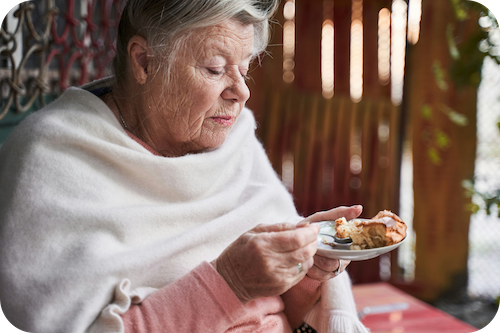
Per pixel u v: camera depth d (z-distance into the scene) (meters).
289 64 3.35
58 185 1.10
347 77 3.35
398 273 3.40
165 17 1.12
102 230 1.10
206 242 1.25
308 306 1.35
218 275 1.04
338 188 3.43
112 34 2.57
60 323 0.99
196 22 1.11
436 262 3.23
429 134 3.17
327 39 3.32
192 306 1.02
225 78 1.19
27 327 0.98
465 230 3.19
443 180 3.17
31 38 1.84
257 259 0.98
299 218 1.52
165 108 1.21
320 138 3.40
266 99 3.38
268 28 1.38
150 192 1.22
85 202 1.11
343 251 1.05
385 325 1.86
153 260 1.13
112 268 1.06
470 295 3.23
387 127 3.33
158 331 1.01
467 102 3.09
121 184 1.19
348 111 3.36
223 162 1.33
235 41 1.16
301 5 3.29
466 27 3.00
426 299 3.24
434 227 3.22
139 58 1.20
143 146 1.27
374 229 1.15
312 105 3.38
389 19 3.24
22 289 1.00
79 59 2.15
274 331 1.26
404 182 3.39
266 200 1.42
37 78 1.81
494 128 3.05
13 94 1.68
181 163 1.22
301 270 1.01
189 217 1.25
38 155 1.11
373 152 3.37
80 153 1.15
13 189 1.08
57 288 1.01
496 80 2.99
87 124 1.18
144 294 1.08
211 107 1.21
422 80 3.17
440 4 3.05
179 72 1.16
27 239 1.04
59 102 1.24
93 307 1.01
